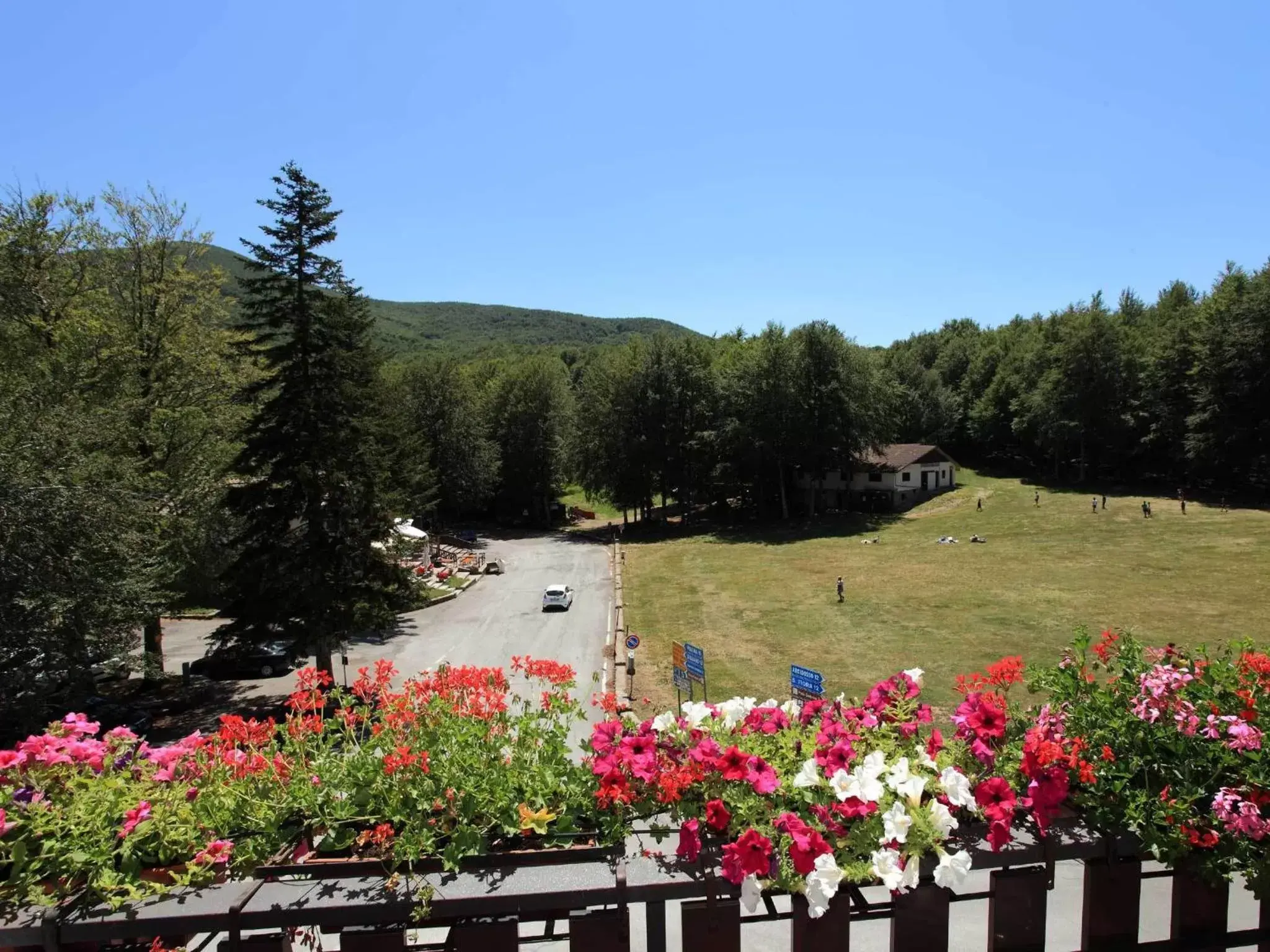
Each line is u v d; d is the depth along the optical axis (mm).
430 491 38062
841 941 2438
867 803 2508
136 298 21531
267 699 20828
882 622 24375
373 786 2742
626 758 2705
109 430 15953
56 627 12883
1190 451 47781
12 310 18391
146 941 2820
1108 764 2730
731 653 21891
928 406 73312
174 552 19281
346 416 18688
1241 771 2688
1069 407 57562
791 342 52375
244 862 2566
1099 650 3367
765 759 2904
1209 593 25312
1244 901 4801
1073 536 38938
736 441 53812
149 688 21859
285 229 17672
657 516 65562
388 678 3939
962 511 51156
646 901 2396
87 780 2875
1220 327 46062
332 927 2562
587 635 26516
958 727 3082
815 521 53125
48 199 18969
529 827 2578
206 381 21906
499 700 3492
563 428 64750
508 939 2334
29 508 12711
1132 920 2623
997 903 2537
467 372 76688
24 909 2410
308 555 18344
